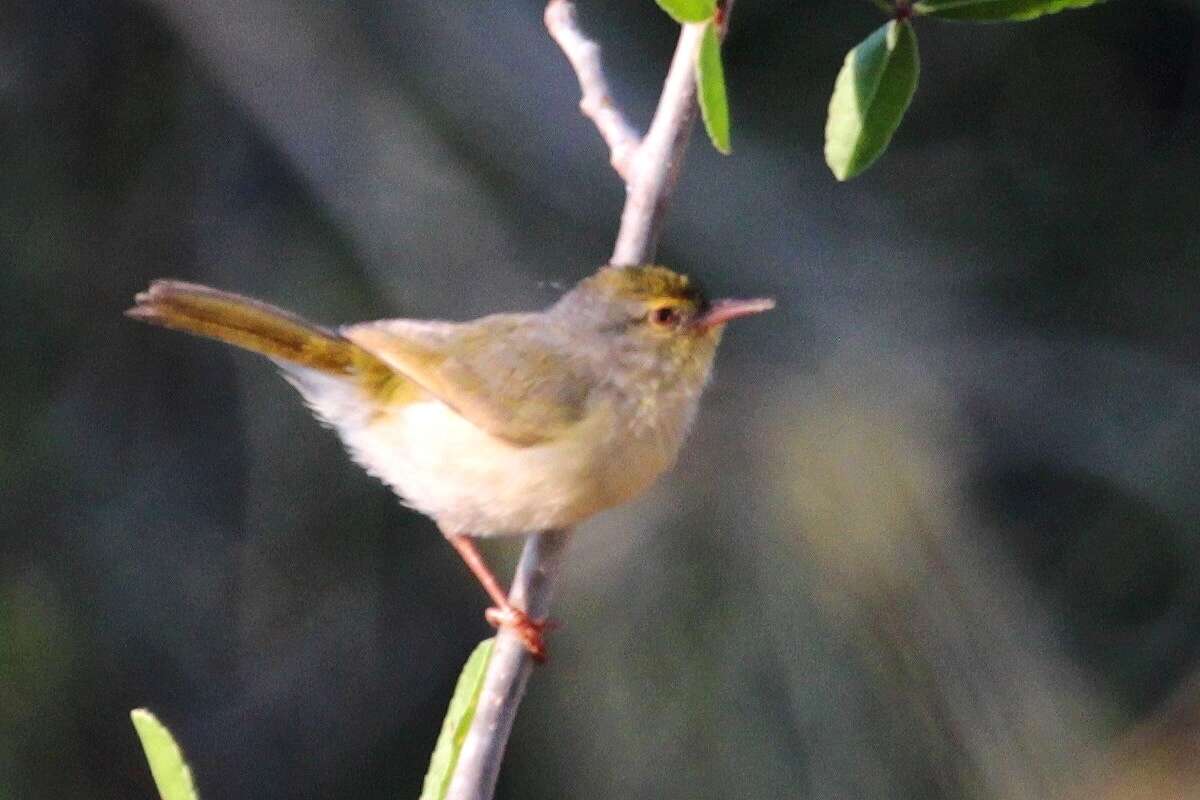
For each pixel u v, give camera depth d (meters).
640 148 6.60
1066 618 12.47
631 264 7.33
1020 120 13.91
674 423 7.42
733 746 9.11
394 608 12.59
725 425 9.52
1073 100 13.96
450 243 11.93
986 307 13.20
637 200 6.86
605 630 9.38
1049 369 13.05
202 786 12.12
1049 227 13.62
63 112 12.45
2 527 11.77
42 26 12.50
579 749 9.51
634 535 9.35
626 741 9.34
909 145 13.74
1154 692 11.92
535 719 9.73
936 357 12.45
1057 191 13.73
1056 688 9.52
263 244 12.38
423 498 7.45
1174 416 13.02
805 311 11.90
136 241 12.45
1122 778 9.34
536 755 9.69
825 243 12.68
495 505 7.25
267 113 12.24
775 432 9.52
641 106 12.52
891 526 9.22
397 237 11.96
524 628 6.64
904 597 9.10
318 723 12.45
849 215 12.93
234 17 12.37
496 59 12.44
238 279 12.26
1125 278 13.55
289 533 12.59
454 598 12.59
